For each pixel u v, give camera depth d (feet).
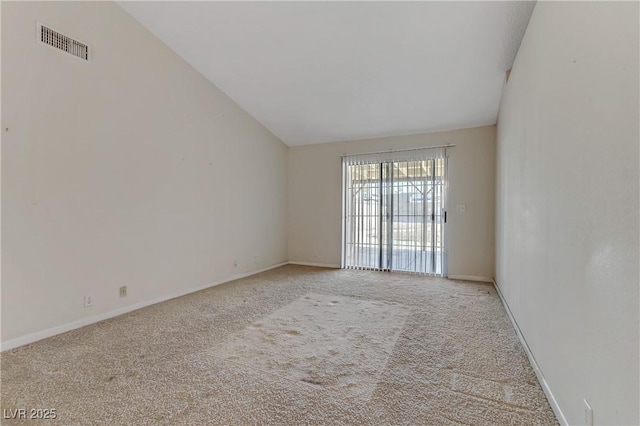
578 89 4.25
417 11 8.40
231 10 9.17
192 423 4.60
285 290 12.51
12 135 7.13
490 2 7.75
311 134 17.22
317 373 6.05
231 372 6.08
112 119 9.26
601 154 3.57
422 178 15.76
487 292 12.21
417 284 13.57
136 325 8.60
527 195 7.16
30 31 7.41
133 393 5.36
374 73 11.43
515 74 8.74
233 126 14.38
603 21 3.53
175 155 11.42
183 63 11.67
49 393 5.35
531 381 5.82
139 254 10.12
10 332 7.11
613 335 3.22
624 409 2.98
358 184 17.30
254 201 15.99
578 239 4.21
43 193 7.68
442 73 10.98
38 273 7.59
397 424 4.59
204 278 12.79
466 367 6.31
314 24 9.39
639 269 2.75
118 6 9.34
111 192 9.26
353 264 17.39
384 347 7.23
